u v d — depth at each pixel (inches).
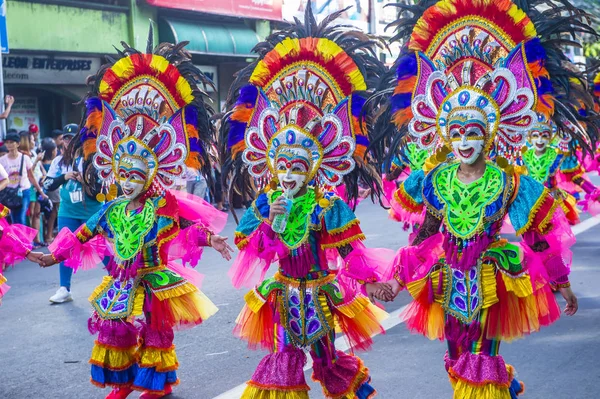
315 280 168.9
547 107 168.4
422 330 171.2
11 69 628.7
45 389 214.5
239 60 844.6
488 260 159.6
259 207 175.3
